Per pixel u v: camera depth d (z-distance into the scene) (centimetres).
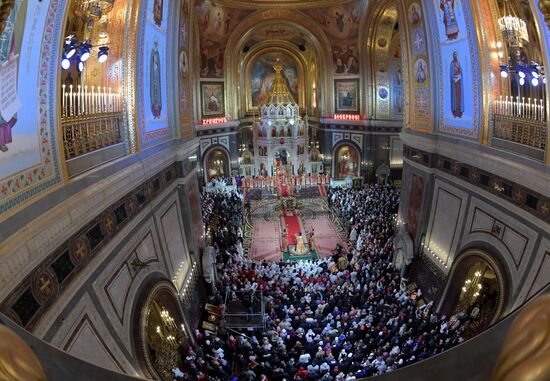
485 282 1380
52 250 699
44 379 118
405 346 1244
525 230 1134
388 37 3244
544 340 102
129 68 1149
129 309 995
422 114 1842
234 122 3766
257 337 1491
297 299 1736
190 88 1794
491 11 1265
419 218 1823
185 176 1619
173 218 1503
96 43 1116
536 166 1073
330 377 1109
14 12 626
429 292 1631
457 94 1539
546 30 925
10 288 584
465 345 147
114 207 995
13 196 631
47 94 741
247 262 2173
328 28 3431
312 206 3253
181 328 1291
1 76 614
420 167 1819
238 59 3706
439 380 141
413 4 1752
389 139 3462
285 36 3991
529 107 1176
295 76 4462
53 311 693
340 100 3669
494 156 1262
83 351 768
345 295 1703
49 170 741
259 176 3972
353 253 2202
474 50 1346
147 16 1267
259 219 3014
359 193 3084
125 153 1150
